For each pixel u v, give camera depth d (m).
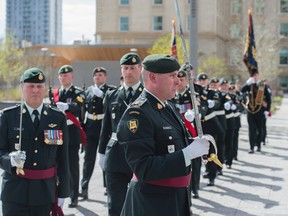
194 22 18.33
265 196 10.62
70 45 54.88
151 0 74.44
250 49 18.81
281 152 17.78
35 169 5.84
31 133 5.88
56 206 6.14
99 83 10.81
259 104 17.47
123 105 7.70
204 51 73.00
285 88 86.88
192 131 7.52
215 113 13.20
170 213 4.58
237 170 13.91
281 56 86.25
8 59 54.84
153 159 4.37
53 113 6.08
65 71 9.73
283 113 42.38
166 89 4.71
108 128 8.13
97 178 12.41
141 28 74.75
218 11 75.31
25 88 5.90
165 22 74.12
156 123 4.59
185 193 4.77
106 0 75.31
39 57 53.94
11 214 5.86
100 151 8.27
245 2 70.06
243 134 24.39
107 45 54.22
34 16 101.19
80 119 9.90
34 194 5.82
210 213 9.23
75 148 9.45
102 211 9.17
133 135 4.48
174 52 14.70
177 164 4.34
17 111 5.96
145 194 4.60
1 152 5.78
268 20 66.19
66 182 6.20
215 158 4.60
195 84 10.92
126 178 7.39
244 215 9.09
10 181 5.84
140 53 55.41
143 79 4.81
